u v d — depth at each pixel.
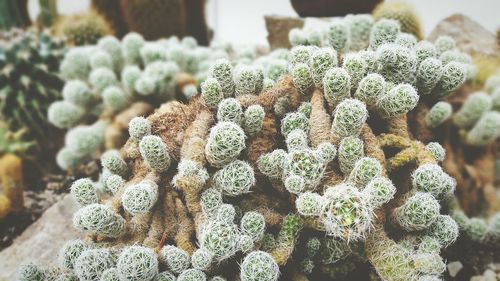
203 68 0.83
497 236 0.52
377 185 0.35
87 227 0.38
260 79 0.44
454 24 0.82
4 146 0.80
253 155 0.41
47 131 0.89
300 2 0.82
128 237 0.41
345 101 0.37
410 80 0.45
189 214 0.40
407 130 0.46
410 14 0.71
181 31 1.09
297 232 0.38
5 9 1.17
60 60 0.91
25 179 0.83
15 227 0.69
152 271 0.35
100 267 0.36
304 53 0.43
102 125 0.77
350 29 0.60
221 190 0.39
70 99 0.80
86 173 0.78
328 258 0.40
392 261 0.35
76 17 1.07
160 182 0.41
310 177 0.36
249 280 0.34
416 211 0.36
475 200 0.60
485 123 0.57
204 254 0.35
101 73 0.81
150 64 0.82
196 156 0.38
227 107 0.39
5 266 0.54
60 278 0.38
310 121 0.40
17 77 0.85
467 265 0.52
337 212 0.33
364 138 0.40
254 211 0.40
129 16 1.06
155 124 0.44
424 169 0.37
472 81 0.66
